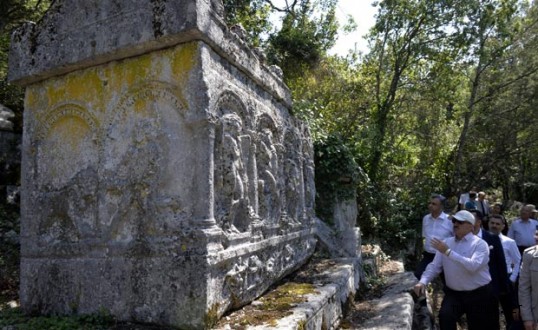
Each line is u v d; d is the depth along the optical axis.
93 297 3.74
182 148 3.55
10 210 7.23
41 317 3.81
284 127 5.79
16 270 5.76
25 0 9.60
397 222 11.87
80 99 4.06
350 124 13.71
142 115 3.74
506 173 20.12
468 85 17.69
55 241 4.05
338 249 7.40
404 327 4.84
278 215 5.14
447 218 6.37
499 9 13.90
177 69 3.58
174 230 3.48
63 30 4.07
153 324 3.43
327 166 8.07
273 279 4.79
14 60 4.30
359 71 15.09
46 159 4.20
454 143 18.19
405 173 15.11
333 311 4.70
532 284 4.03
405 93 14.44
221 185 3.72
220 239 3.54
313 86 14.91
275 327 3.30
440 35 13.38
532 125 16.86
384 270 8.72
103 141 3.89
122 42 3.72
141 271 3.55
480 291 4.36
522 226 7.36
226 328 3.31
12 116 8.24
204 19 3.54
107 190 3.82
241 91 4.31
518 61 17.27
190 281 3.32
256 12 14.13
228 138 3.80
